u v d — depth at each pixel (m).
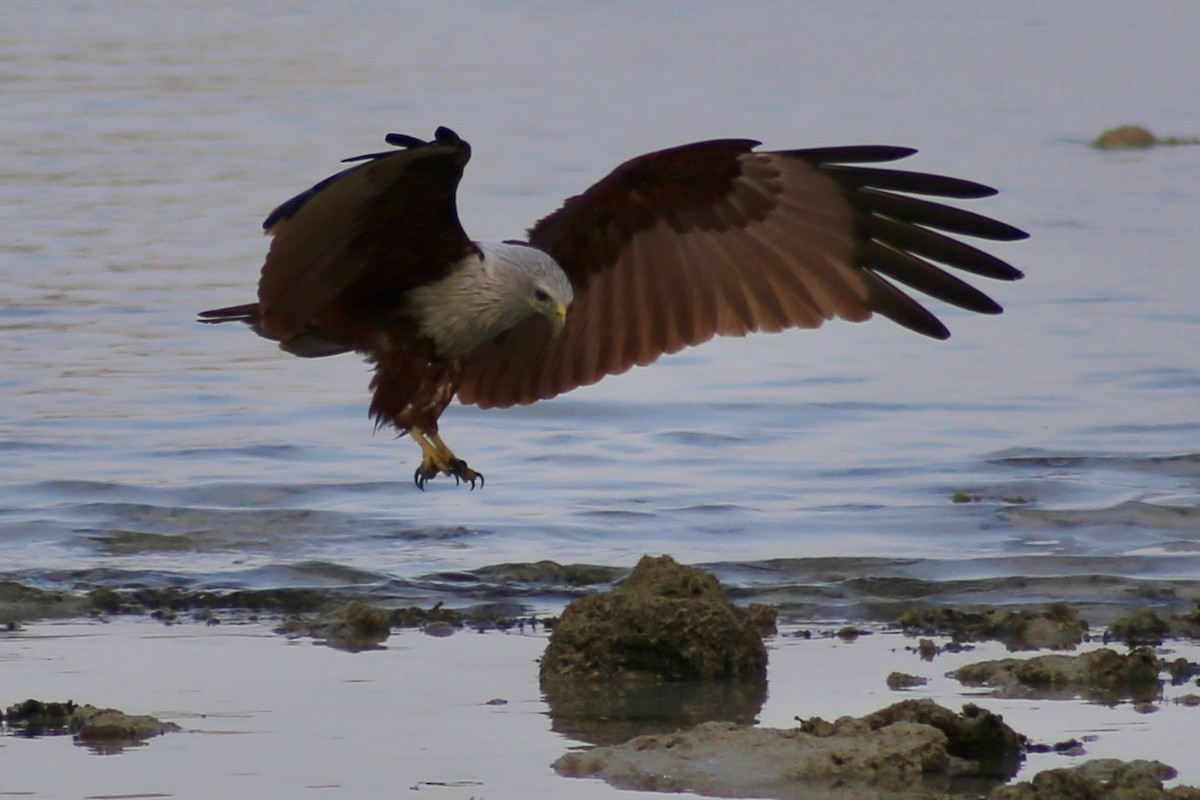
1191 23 54.44
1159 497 14.98
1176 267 24.02
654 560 11.07
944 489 15.27
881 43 50.84
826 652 11.31
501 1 59.38
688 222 10.43
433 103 39.16
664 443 16.88
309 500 15.02
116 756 9.12
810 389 18.78
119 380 18.70
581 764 8.95
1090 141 35.81
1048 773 8.45
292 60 45.62
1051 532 14.12
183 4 56.44
